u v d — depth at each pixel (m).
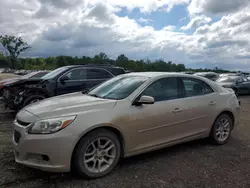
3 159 3.71
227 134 4.84
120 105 3.46
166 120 3.86
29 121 3.04
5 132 5.37
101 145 3.27
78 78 8.09
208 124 4.50
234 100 5.01
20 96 7.21
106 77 8.59
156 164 3.71
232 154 4.22
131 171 3.44
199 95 4.45
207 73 20.59
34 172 3.29
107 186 2.99
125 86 3.99
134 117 3.50
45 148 2.88
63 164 2.95
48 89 7.52
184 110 4.09
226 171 3.52
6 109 8.33
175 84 4.20
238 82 14.62
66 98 3.97
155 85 3.95
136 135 3.55
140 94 3.69
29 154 2.97
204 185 3.09
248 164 3.79
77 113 3.12
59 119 2.98
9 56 74.75
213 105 4.54
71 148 2.97
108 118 3.25
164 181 3.16
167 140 3.93
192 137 4.29
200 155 4.14
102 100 3.62
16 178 3.12
